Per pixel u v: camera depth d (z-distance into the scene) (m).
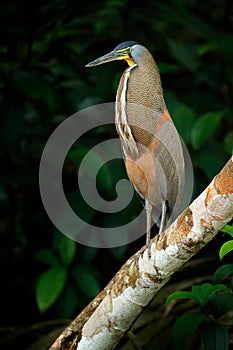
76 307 10.12
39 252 9.59
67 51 10.45
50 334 8.99
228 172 4.99
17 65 11.04
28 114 11.82
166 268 5.56
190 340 7.66
